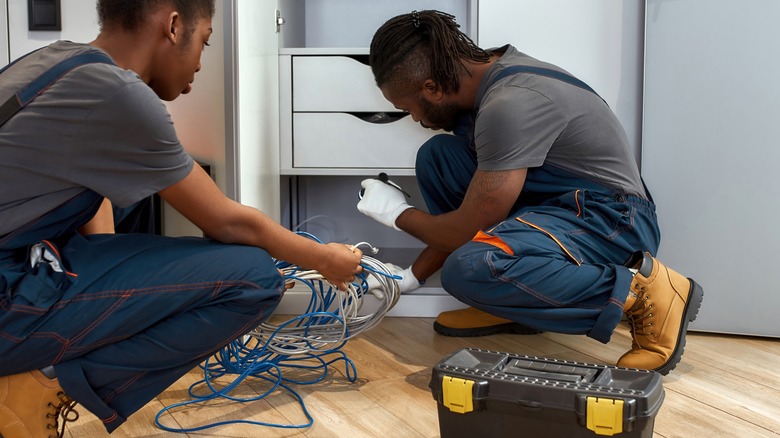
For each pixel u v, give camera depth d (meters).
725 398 1.43
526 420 1.06
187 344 1.08
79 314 0.98
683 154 1.93
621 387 1.06
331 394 1.45
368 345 1.81
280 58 2.14
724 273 1.89
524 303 1.51
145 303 1.02
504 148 1.52
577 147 1.59
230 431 1.25
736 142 1.85
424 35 1.64
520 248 1.48
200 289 1.06
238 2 1.68
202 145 1.78
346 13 2.57
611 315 1.46
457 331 1.89
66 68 0.96
